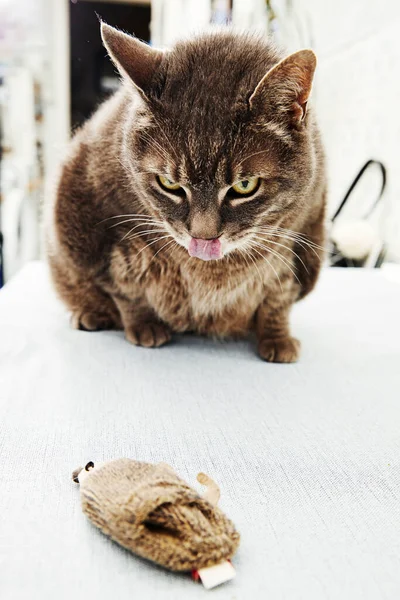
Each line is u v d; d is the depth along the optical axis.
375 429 0.38
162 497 0.26
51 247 0.54
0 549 0.27
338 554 0.28
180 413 0.39
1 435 0.36
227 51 0.43
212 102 0.40
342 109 0.96
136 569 0.26
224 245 0.43
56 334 0.53
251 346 0.52
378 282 0.70
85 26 1.44
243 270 0.48
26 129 1.28
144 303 0.51
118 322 0.55
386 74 0.79
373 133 0.84
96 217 0.49
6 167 1.18
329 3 1.02
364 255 0.80
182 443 0.36
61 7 1.42
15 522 0.29
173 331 0.54
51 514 0.29
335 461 0.34
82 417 0.38
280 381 0.45
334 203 0.99
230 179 0.40
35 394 0.41
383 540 0.29
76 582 0.26
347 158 0.94
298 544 0.28
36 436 0.36
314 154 0.45
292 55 0.39
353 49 0.91
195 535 0.26
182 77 0.42
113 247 0.49
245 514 0.30
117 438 0.36
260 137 0.40
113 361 0.47
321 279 0.70
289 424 0.38
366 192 0.86
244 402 0.41
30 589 0.26
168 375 0.45
